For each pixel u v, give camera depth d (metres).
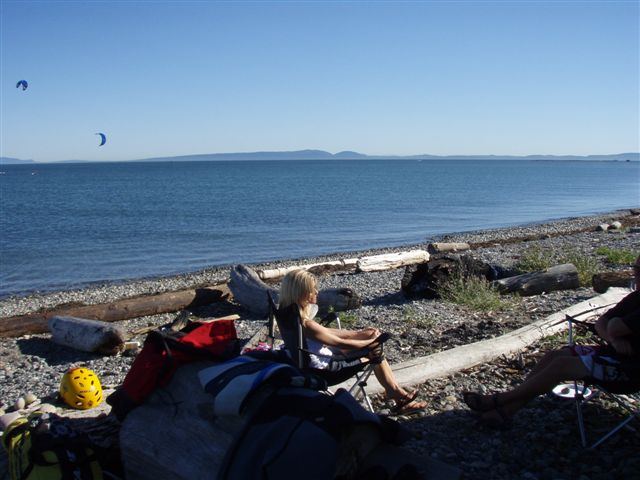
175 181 106.06
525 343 7.52
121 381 7.77
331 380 5.14
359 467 3.47
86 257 24.58
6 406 6.61
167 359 3.97
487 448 4.82
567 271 11.59
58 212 43.84
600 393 5.70
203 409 3.78
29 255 25.11
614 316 4.83
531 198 59.97
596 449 4.72
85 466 3.87
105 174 155.12
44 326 11.20
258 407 3.56
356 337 5.46
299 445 3.41
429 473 3.48
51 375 8.48
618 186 86.31
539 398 5.74
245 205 50.41
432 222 37.38
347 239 29.52
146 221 37.62
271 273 16.95
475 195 64.62
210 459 3.54
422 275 12.42
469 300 10.88
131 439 3.88
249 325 11.15
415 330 9.33
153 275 20.80
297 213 43.06
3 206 49.47
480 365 6.93
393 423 3.76
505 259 17.89
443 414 5.52
